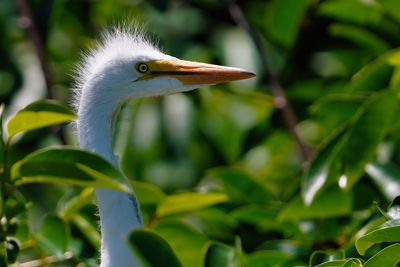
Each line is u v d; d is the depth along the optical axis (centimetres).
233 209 895
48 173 650
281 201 915
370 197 841
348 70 1090
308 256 812
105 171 632
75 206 817
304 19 1089
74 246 823
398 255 620
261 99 1049
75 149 633
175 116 1123
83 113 748
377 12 998
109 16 1155
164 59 756
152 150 1127
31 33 1066
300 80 1107
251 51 1080
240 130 1123
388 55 857
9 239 734
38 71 1141
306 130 1160
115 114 759
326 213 834
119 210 725
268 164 1167
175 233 826
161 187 1129
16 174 659
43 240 801
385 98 789
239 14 1052
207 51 1091
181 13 1128
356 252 721
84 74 782
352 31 1009
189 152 1148
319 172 796
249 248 888
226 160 1144
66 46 1183
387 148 952
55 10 1075
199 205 823
